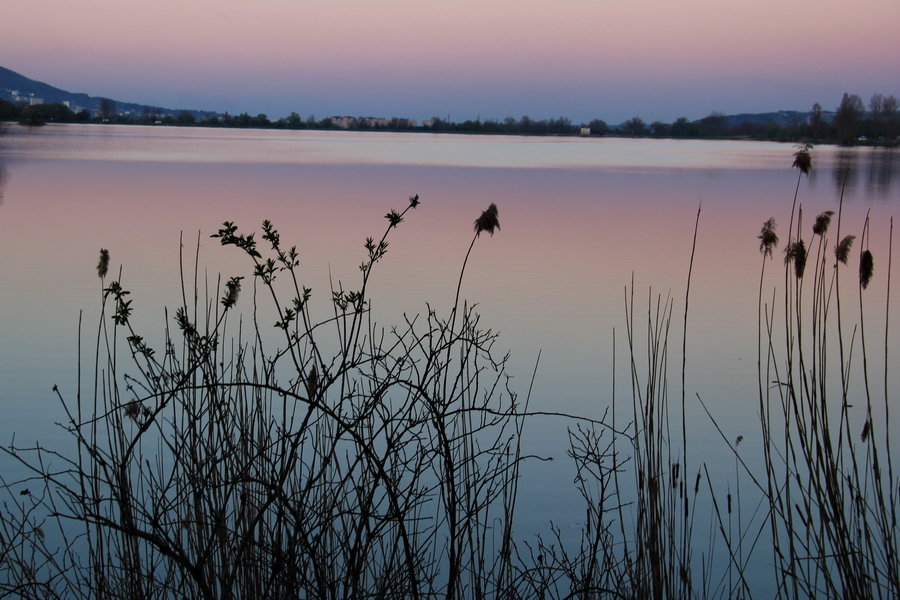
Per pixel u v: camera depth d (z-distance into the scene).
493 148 92.62
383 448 6.33
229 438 4.05
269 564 3.88
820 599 5.46
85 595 4.52
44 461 7.71
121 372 9.33
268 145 86.56
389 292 15.24
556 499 7.19
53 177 38.56
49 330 12.30
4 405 9.27
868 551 4.64
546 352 11.82
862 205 32.03
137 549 4.01
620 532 6.43
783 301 15.07
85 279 16.03
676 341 12.55
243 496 3.65
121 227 22.94
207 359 3.83
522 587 5.13
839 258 4.88
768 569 6.25
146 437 6.82
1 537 4.28
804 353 11.80
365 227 23.48
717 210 29.91
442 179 41.78
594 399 10.03
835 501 4.48
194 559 4.27
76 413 8.99
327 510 3.95
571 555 6.04
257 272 3.75
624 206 30.86
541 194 34.84
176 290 14.93
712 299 15.32
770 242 5.20
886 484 6.62
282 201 29.95
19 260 17.89
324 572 3.79
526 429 8.85
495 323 13.34
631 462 8.07
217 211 26.67
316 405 3.56
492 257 19.28
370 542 3.68
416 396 3.94
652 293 15.84
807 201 33.59
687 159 71.81
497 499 7.14
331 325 11.81
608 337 12.73
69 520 6.18
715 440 8.77
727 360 11.59
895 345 12.12
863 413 9.49
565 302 14.88
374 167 50.38
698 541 6.79
